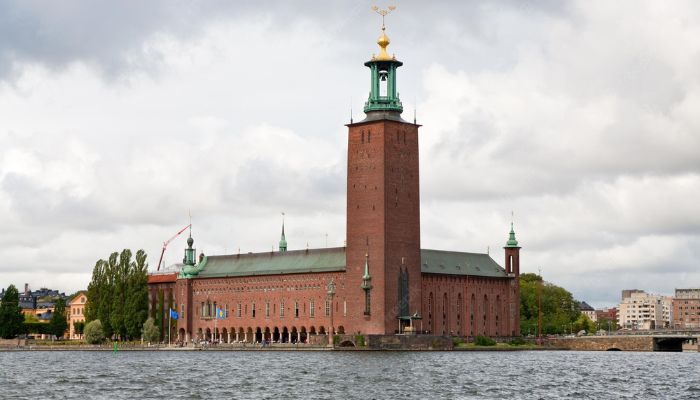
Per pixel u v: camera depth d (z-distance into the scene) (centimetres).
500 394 12006
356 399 11425
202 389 12425
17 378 14075
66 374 14875
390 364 16938
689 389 12850
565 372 15550
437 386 12812
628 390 12669
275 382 13300
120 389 12450
